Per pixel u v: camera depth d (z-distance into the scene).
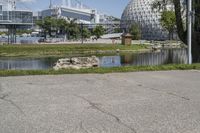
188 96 10.76
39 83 13.61
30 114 8.36
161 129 7.09
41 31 168.38
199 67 19.34
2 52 67.31
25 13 134.62
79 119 7.88
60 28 151.62
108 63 43.75
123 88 12.36
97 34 151.62
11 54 65.19
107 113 8.47
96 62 31.75
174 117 8.07
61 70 17.72
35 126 7.30
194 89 12.14
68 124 7.46
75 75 16.30
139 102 9.80
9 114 8.37
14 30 131.62
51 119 7.88
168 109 8.92
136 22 161.38
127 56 59.28
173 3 28.86
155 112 8.59
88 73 17.12
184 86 12.84
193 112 8.59
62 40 135.12
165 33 149.88
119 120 7.80
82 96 10.71
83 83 13.61
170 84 13.38
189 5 22.17
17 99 10.26
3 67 40.66
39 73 16.80
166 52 69.19
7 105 9.42
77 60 30.89
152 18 156.88
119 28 187.62
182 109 8.92
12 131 6.96
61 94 11.08
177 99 10.27
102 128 7.17
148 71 18.11
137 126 7.31
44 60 52.59
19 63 47.22
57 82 13.90
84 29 148.62
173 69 18.95
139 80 14.56
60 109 8.90
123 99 10.23
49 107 9.13
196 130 7.00
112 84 13.36
